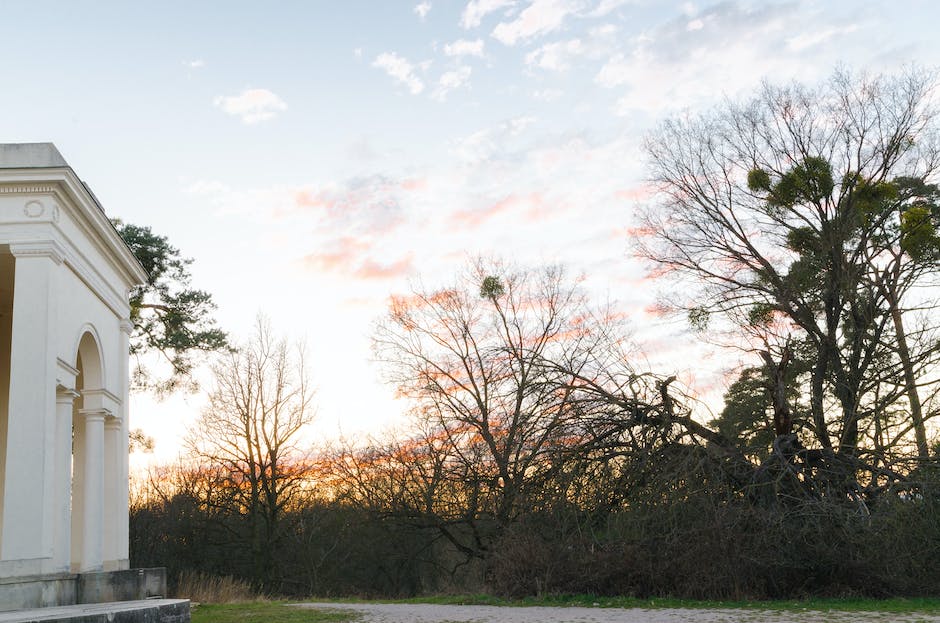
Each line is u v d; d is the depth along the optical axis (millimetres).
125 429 21609
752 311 27969
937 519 18812
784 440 22688
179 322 34406
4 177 16297
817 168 26359
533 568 21797
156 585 18578
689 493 20453
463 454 33875
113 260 20531
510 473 28438
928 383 25594
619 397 24641
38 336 15922
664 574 19703
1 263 18688
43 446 15484
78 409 20750
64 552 16547
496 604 20906
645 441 23391
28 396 15656
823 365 26656
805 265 27328
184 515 45312
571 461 24031
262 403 43781
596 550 21250
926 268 27094
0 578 14805
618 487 22859
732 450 22469
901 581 18188
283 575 44875
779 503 20312
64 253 16922
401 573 44188
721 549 19031
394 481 38438
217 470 44594
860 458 22609
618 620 15297
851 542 18297
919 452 25047
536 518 23641
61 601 15648
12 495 15250
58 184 16516
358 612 19469
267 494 43438
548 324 36844
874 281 26844
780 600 18453
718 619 14969
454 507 35844
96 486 19266
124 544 20891
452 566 42750
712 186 29047
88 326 18859
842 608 16469
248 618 17922
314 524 44812
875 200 26250
